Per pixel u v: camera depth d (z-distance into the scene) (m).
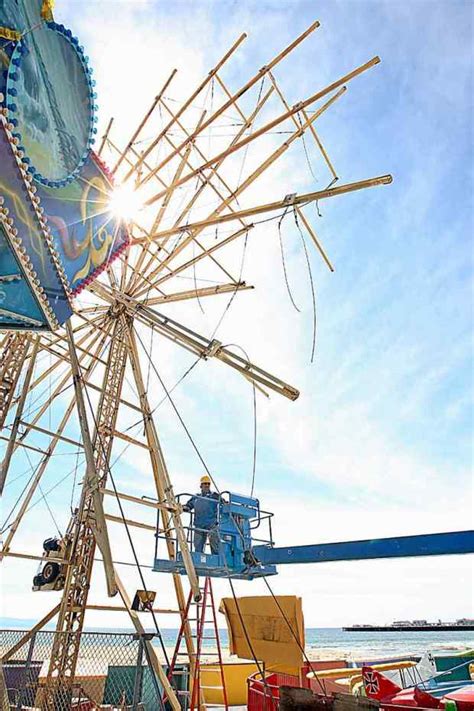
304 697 7.43
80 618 11.15
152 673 8.32
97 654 8.22
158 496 13.13
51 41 6.62
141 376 15.10
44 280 7.71
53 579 12.08
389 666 16.41
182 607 13.40
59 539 12.85
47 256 7.44
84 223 8.72
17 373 11.95
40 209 6.81
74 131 7.45
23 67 5.93
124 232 10.73
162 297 15.60
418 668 17.28
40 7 6.34
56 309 8.28
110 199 9.42
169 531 12.55
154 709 10.71
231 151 12.53
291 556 12.34
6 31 5.62
